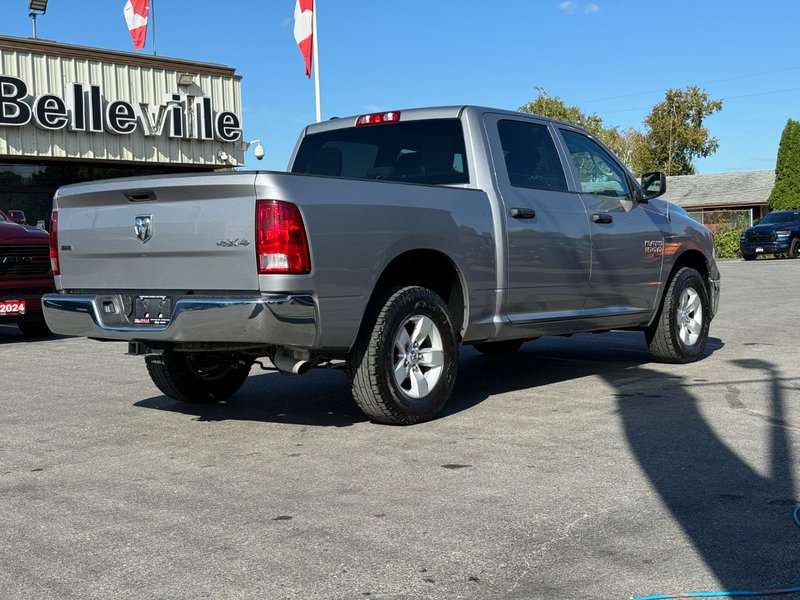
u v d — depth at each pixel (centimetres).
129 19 2406
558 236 671
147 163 2314
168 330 530
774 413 590
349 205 529
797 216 3544
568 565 333
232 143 2489
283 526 382
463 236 599
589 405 628
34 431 582
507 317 637
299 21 1864
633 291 747
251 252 506
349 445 524
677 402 632
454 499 415
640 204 773
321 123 736
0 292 1047
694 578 320
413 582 320
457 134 650
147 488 445
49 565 344
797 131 4788
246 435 558
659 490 424
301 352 532
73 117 2139
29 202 2155
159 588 319
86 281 586
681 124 7331
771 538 358
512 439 529
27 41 2084
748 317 1202
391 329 552
